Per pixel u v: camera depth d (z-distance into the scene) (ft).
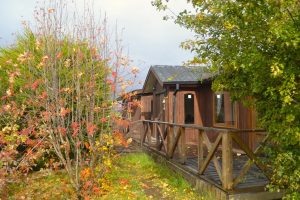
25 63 23.76
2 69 28.48
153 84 55.93
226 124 39.65
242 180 20.74
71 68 23.08
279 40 14.16
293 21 14.15
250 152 19.81
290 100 13.88
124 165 32.83
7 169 21.30
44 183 25.43
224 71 18.29
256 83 15.31
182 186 24.68
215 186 20.99
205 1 17.78
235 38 16.44
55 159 28.96
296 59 14.37
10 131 24.45
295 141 14.61
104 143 22.15
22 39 30.94
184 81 43.32
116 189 23.67
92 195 21.09
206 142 22.85
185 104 47.09
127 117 24.22
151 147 39.32
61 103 20.06
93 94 20.58
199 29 18.86
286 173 15.53
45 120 21.22
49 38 21.40
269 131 16.30
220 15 17.99
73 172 20.92
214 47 18.12
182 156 27.99
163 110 51.13
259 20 14.83
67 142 19.66
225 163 19.72
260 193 19.90
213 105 42.98
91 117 20.20
